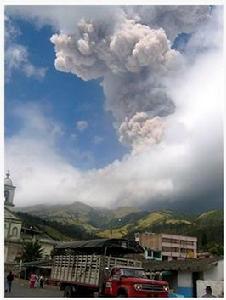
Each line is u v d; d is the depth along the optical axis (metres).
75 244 23.59
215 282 25.45
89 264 19.61
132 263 19.70
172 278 30.03
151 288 16.42
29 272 48.94
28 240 77.19
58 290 28.22
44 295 22.11
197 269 28.33
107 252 23.36
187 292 28.58
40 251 71.06
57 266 22.45
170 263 30.67
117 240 22.47
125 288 16.55
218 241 73.06
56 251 24.83
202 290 25.78
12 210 80.69
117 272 17.48
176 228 95.12
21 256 70.12
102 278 18.56
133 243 22.89
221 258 28.36
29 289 29.02
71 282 20.48
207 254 68.50
